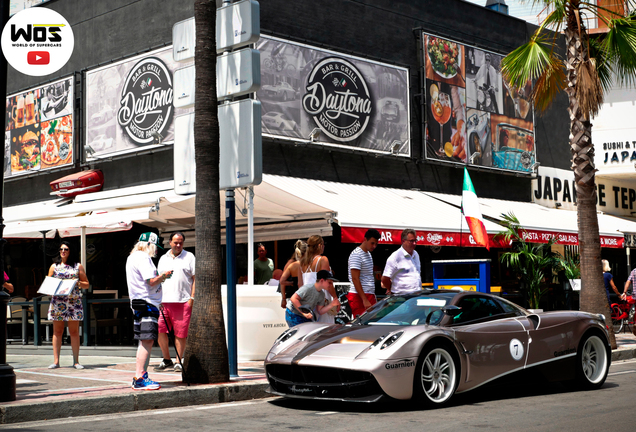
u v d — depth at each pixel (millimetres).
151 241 7660
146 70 15672
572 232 17062
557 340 7977
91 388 7566
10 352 13266
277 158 14656
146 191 14742
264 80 14391
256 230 14070
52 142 17781
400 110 17094
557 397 7590
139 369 7414
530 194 20531
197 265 8297
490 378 7336
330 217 12562
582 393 7906
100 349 11977
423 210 15258
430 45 17781
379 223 12945
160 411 6934
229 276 8703
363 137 16203
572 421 6062
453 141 18109
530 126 20328
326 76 15531
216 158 8469
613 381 8898
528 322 7855
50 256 17375
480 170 18875
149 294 7562
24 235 14211
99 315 12203
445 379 7035
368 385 6555
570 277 14523
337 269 16219
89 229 13234
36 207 17078
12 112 18828
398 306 7727
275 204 12672
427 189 17703
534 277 14367
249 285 10688
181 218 14125
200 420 6340
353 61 16109
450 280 12031
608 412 6520
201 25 8477
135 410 6984
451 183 18312
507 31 20188
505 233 14906
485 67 19109
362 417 6426
